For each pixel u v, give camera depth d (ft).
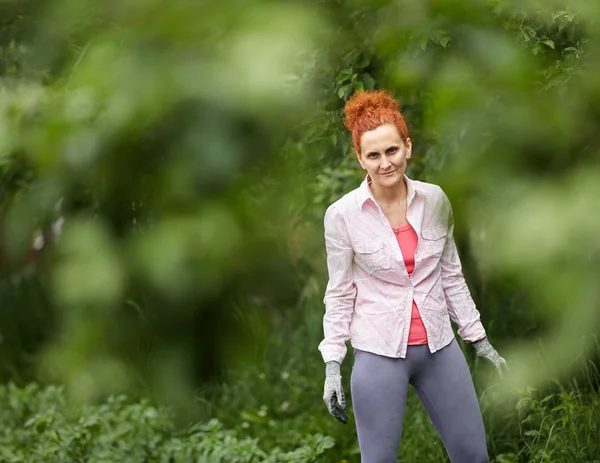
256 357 29.86
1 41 20.89
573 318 6.83
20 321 33.58
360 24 15.05
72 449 23.11
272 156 20.13
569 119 8.69
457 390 15.51
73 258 24.56
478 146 9.60
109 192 21.79
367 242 15.08
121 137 17.84
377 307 15.31
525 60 9.69
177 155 17.76
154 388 28.32
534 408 18.89
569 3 9.16
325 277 29.14
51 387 28.40
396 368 15.33
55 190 23.24
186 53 11.28
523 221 6.86
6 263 32.24
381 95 15.01
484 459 15.78
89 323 28.17
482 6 10.66
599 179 6.83
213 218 23.15
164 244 23.68
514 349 7.56
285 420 26.05
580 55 12.07
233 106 11.77
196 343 29.58
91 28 12.84
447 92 9.51
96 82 12.76
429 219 15.11
